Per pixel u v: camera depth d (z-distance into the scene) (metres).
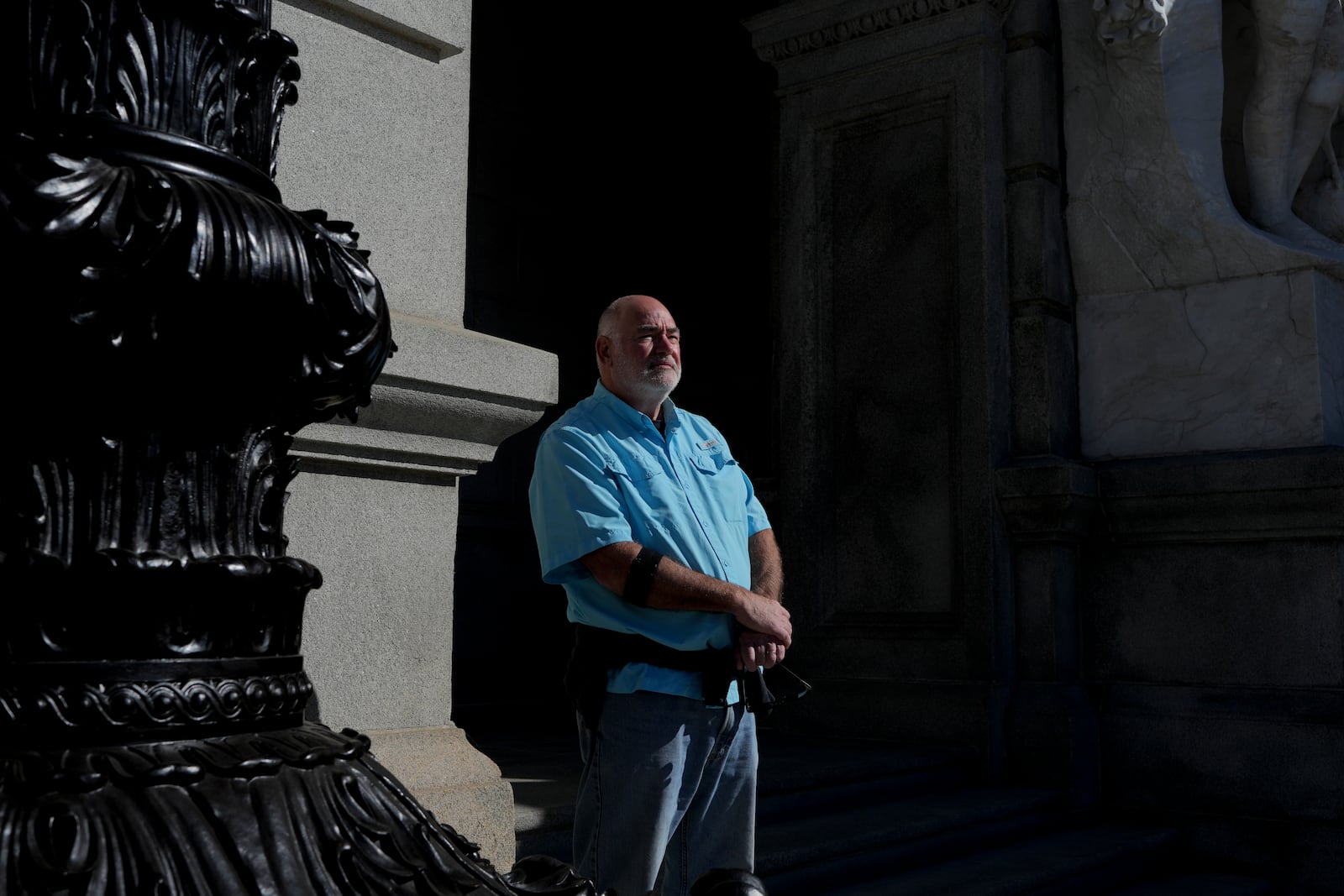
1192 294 5.53
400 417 2.25
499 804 2.38
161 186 0.59
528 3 7.10
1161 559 5.45
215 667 0.61
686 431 2.60
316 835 0.59
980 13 5.89
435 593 2.40
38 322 0.57
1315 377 5.16
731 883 0.71
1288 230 5.51
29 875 0.51
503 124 6.87
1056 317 5.82
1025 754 5.39
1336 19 5.45
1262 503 5.10
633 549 2.31
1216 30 5.51
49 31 0.64
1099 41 5.71
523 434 6.89
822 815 4.45
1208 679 5.26
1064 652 5.53
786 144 6.61
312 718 2.14
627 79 7.73
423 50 2.55
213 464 0.64
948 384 5.91
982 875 4.11
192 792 0.57
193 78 0.66
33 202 0.56
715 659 2.33
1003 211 5.88
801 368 6.39
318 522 2.19
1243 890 4.68
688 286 7.47
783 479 6.40
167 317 0.58
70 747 0.56
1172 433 5.53
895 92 6.21
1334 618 4.96
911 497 5.96
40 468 0.60
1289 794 4.89
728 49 7.44
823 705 5.96
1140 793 5.29
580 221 7.30
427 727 2.36
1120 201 5.71
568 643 7.02
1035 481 5.47
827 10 6.38
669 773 2.32
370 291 0.68
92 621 0.58
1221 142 5.61
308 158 2.30
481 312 6.62
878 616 5.99
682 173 7.60
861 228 6.31
